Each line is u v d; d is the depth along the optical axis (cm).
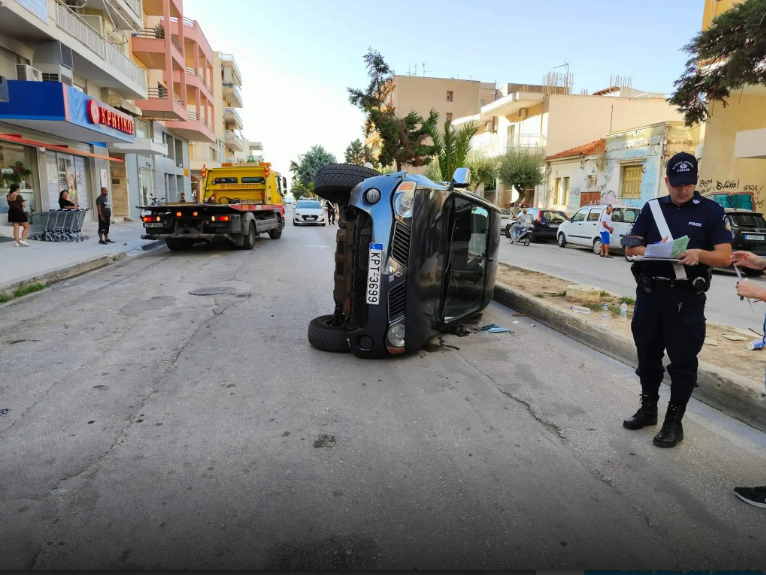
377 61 2795
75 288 924
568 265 1433
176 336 614
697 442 358
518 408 416
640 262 355
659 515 277
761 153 1689
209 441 354
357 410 409
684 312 340
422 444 353
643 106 3378
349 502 286
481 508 281
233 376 482
